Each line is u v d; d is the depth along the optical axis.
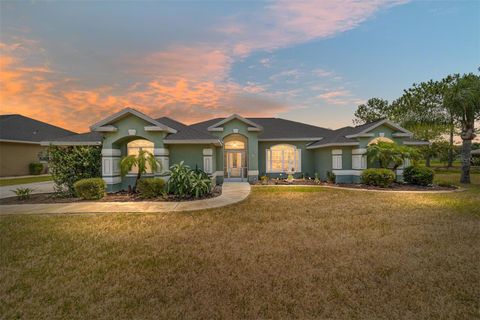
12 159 23.98
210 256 4.80
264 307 3.21
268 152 19.98
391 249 5.10
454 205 9.37
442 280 3.85
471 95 15.84
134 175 13.38
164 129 12.52
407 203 9.87
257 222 7.21
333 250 5.05
